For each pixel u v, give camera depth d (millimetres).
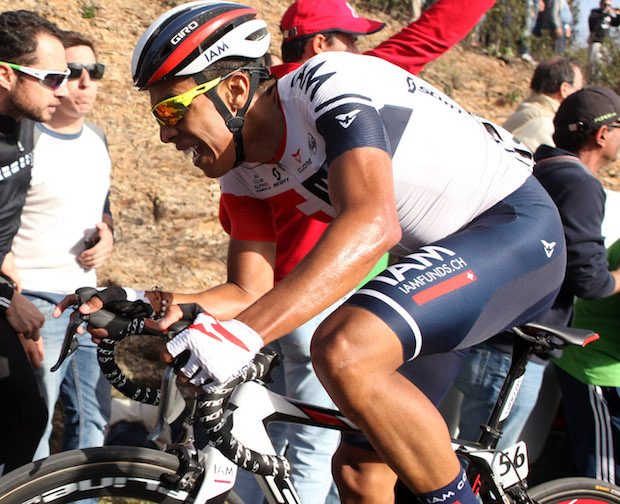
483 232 1462
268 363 1271
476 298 1350
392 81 1417
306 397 2094
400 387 1219
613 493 1890
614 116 2281
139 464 1340
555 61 3090
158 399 1368
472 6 2299
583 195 2055
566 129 2318
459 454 1633
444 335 1305
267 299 1136
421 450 1242
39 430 1892
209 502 1344
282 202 1612
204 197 3766
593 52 7047
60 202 2121
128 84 4285
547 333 1611
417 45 2297
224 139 1365
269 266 1667
